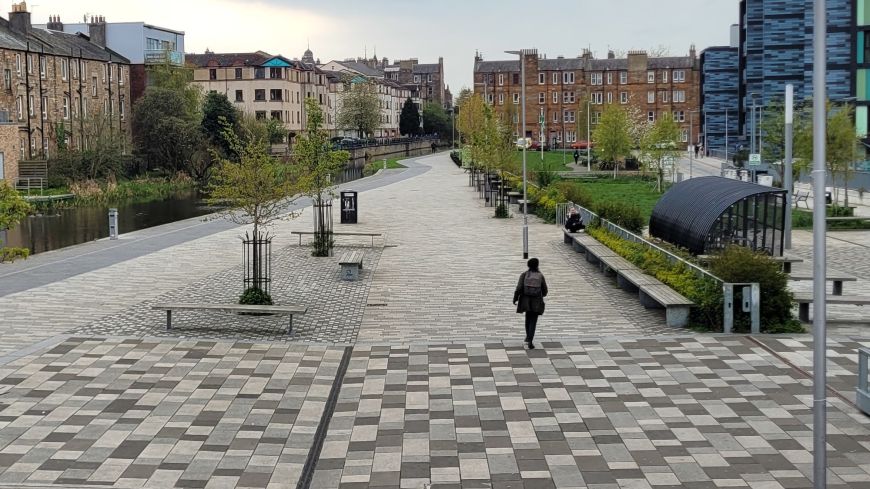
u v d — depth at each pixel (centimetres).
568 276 2688
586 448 1234
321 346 1811
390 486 1119
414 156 14050
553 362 1672
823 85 955
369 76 16425
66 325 1991
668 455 1202
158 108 8400
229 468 1182
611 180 7581
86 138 7681
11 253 3055
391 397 1478
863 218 3953
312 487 1120
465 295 2391
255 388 1527
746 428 1299
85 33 10581
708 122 12156
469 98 12225
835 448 1206
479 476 1144
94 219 5291
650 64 13562
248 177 2214
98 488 1110
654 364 1644
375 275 2758
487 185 5597
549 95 13900
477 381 1560
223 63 12206
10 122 6850
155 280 2650
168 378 1580
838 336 1844
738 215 2719
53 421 1353
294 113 12744
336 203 5581
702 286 1956
